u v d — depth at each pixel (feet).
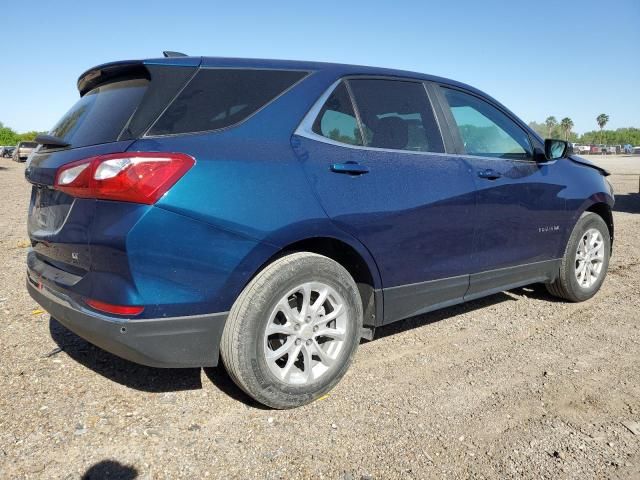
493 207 12.27
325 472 7.58
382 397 9.77
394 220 10.19
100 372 10.44
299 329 9.14
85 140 8.69
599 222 15.69
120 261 7.54
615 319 14.20
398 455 8.00
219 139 8.47
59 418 8.75
